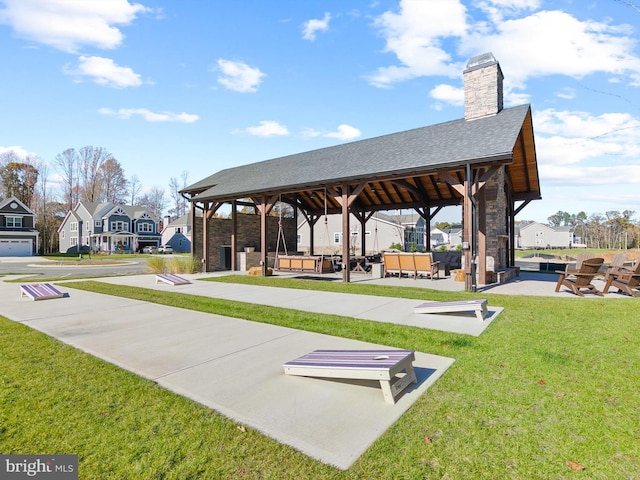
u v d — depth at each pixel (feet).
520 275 44.06
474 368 11.62
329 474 6.55
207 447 7.41
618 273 26.78
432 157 31.96
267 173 50.21
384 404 9.29
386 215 127.85
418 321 18.44
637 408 8.87
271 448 7.36
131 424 8.33
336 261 54.29
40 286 30.22
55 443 7.58
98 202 164.14
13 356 13.26
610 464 6.79
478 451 7.22
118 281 39.73
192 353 13.64
